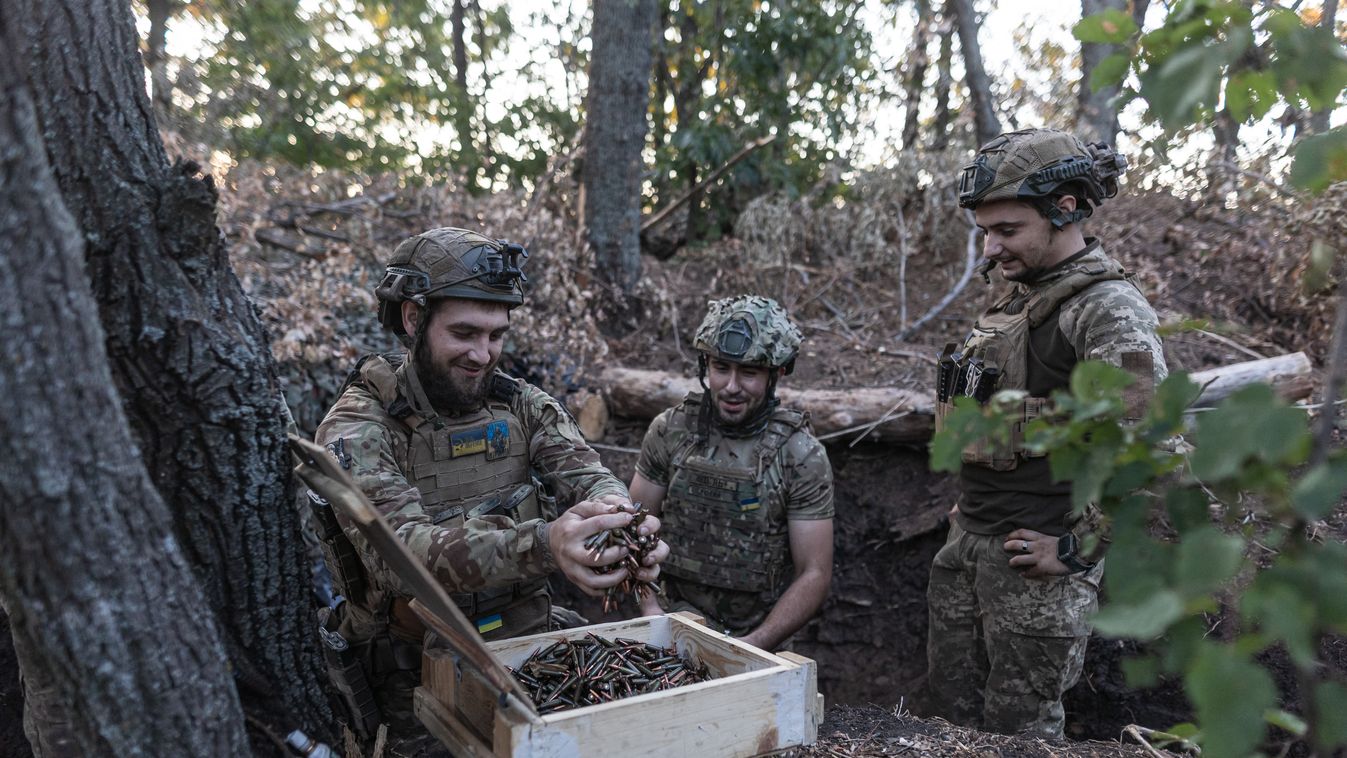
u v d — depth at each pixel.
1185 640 1.17
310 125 10.38
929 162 7.00
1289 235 5.20
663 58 9.43
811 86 9.30
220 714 1.70
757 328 3.29
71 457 1.43
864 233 6.89
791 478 3.39
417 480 2.35
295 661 2.29
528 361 5.13
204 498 2.08
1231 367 4.30
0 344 1.34
